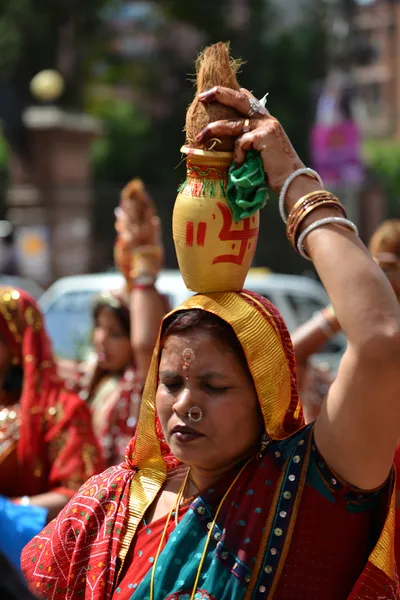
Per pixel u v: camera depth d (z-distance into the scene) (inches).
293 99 1311.5
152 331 241.4
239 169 104.7
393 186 1654.8
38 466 201.9
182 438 107.2
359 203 1437.0
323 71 1337.4
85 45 1227.9
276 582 102.1
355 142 1213.1
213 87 106.1
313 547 102.9
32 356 208.8
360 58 1374.3
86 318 517.7
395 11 2095.2
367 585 100.9
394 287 186.1
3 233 1063.0
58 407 205.3
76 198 1052.5
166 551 106.1
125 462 121.8
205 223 107.1
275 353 108.0
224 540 103.8
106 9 1321.4
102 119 1360.7
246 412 108.0
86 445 203.5
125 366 281.0
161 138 1374.3
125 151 1342.3
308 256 103.4
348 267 98.1
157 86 1406.3
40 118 1043.3
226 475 108.7
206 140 105.9
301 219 101.6
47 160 1049.5
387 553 102.2
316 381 286.8
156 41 1454.2
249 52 1315.2
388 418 97.7
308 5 1378.0
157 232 247.0
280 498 104.1
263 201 105.9
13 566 86.4
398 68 2134.6
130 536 112.0
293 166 103.4
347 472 101.6
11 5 1157.1
